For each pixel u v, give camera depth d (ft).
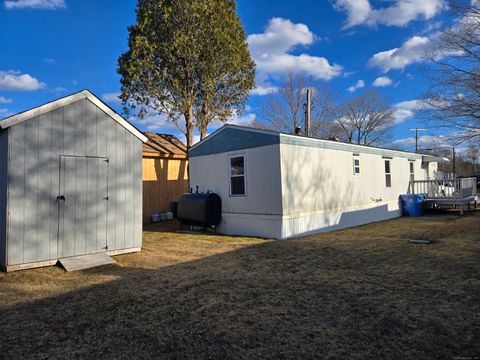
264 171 32.78
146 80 46.68
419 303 13.89
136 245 26.16
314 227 34.99
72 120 23.02
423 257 22.30
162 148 50.57
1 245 21.20
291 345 10.53
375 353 9.86
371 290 15.83
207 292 16.16
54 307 14.57
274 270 20.17
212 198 36.19
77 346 10.87
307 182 34.40
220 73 50.93
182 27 47.32
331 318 12.60
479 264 19.89
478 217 45.29
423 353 9.78
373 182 45.70
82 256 23.11
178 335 11.49
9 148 20.34
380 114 122.11
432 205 54.85
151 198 46.80
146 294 16.07
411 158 56.34
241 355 9.98
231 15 50.96
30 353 10.47
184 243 30.30
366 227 39.47
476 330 11.20
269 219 32.37
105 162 24.59
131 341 11.13
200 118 51.78
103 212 24.39
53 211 22.02
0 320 13.21
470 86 52.44
